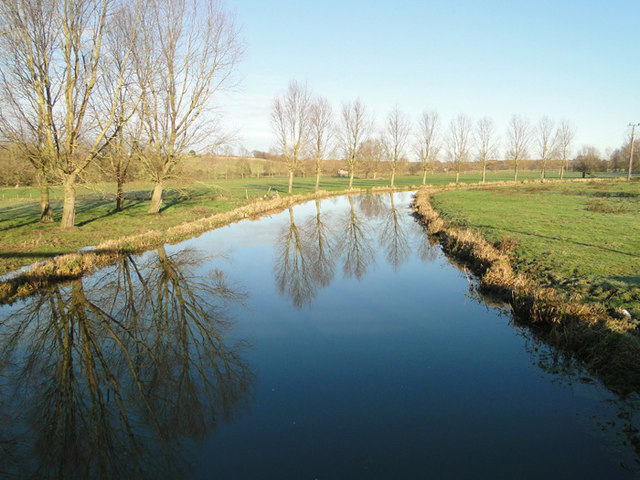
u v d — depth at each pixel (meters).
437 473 4.22
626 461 4.31
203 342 7.84
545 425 5.04
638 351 6.00
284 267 13.89
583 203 28.11
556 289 9.36
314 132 42.41
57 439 4.98
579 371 6.31
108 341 7.88
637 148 71.44
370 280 12.10
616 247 13.10
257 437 4.94
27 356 7.25
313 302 10.15
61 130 16.95
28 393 6.05
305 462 4.46
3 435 5.08
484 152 58.59
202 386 6.17
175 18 21.45
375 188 50.34
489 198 34.19
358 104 45.91
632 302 7.96
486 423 5.12
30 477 4.33
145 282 11.79
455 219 21.92
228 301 10.32
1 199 35.72
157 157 23.17
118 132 19.81
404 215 27.56
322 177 88.44
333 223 24.56
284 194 40.28
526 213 23.20
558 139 62.69
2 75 15.28
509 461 4.38
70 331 8.32
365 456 4.53
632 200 28.86
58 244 15.02
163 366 6.86
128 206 28.70
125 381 6.38
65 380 6.43
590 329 6.79
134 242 15.63
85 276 12.07
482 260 12.48
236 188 49.97
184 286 11.61
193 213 25.28
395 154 50.78
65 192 18.06
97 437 5.01
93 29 16.56
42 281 10.99
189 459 4.57
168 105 22.20
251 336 8.10
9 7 14.70
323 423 5.20
